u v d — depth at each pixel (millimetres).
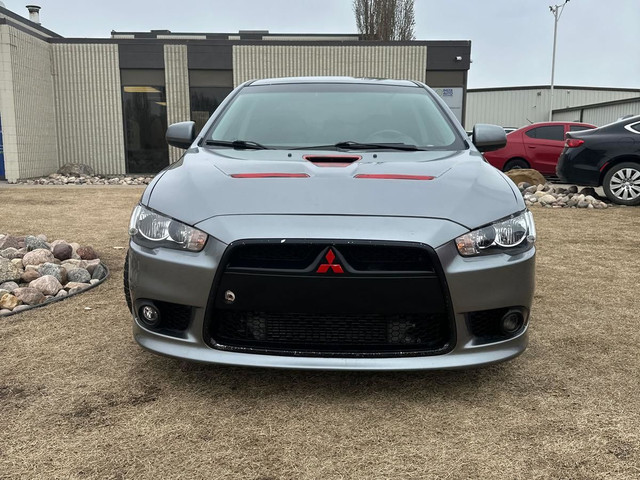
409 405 2264
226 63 16047
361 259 2107
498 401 2297
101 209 8172
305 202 2219
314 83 3641
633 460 1878
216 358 2174
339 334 2172
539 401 2297
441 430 2070
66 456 1887
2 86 13305
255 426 2094
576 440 2000
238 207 2215
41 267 3934
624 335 3070
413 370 2131
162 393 2348
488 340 2221
